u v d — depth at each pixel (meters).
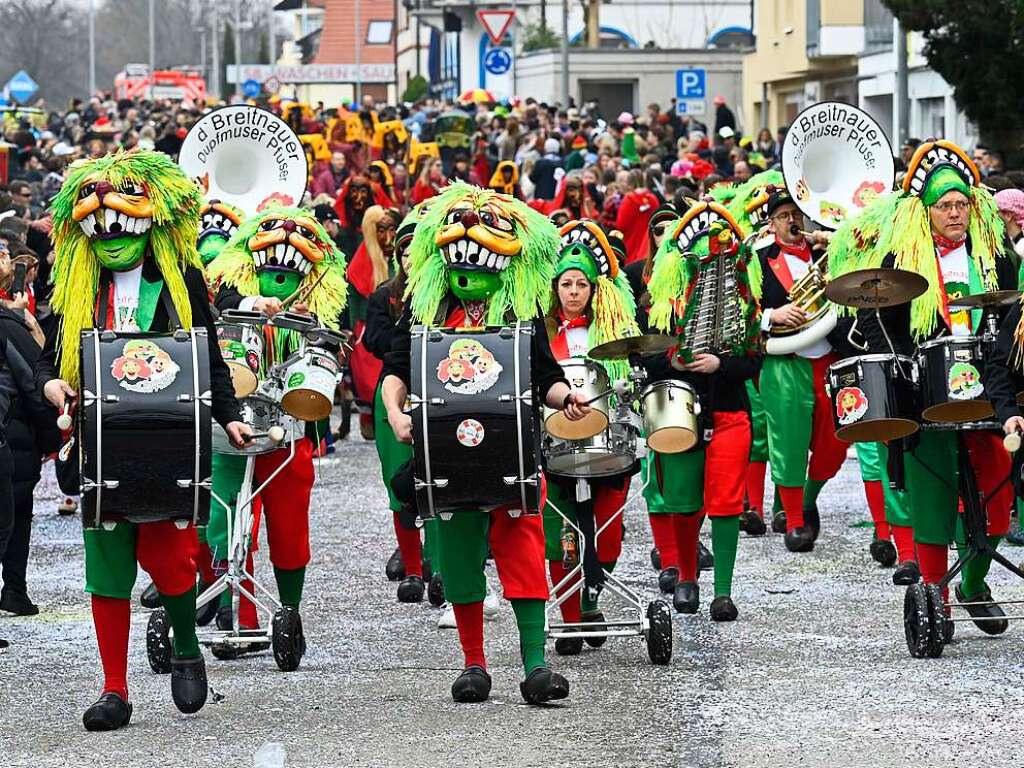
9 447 11.14
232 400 8.56
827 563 12.84
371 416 19.67
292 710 8.91
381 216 16.17
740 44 73.19
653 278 11.05
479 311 9.05
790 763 7.77
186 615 8.67
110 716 8.52
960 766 7.69
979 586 10.39
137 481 8.11
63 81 134.88
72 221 8.61
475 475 8.45
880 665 9.64
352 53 113.50
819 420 13.30
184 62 151.62
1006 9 26.12
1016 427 9.24
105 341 8.20
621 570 12.75
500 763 7.84
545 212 21.30
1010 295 9.45
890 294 9.62
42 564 13.29
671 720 8.54
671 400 10.44
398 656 10.20
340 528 14.59
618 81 61.16
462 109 49.22
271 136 13.57
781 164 13.75
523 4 68.88
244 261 10.73
